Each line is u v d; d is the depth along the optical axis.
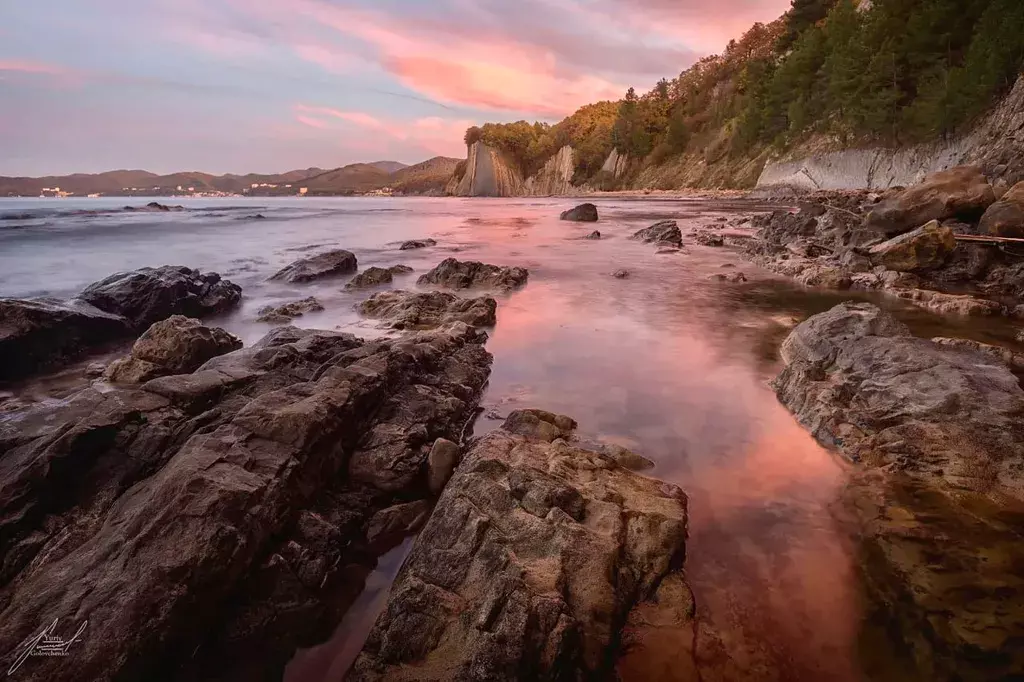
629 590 3.62
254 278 16.42
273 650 3.42
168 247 24.45
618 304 12.48
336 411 5.01
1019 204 14.08
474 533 3.78
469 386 7.06
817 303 12.34
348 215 50.56
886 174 51.03
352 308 12.27
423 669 3.06
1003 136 32.84
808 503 4.73
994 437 5.03
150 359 7.23
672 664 3.21
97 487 4.40
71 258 20.55
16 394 7.29
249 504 3.84
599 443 5.70
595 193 113.31
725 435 5.98
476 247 24.38
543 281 15.58
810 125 67.94
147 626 3.06
